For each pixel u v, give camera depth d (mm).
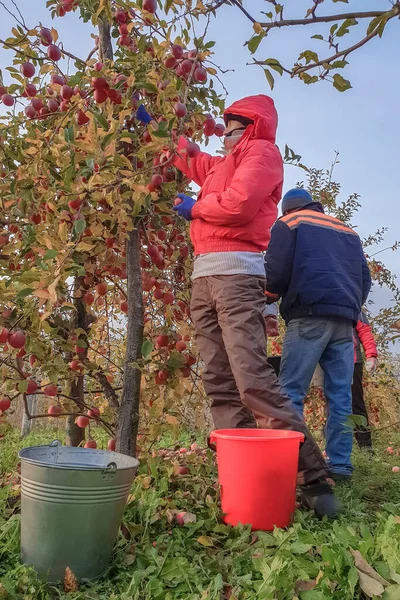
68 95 2777
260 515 2217
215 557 1946
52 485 1790
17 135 3078
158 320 3275
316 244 3109
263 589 1603
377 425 5859
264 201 2600
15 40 3008
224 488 2311
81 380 3139
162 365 2738
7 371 2639
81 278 3102
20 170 2934
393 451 4348
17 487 2590
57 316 2877
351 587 1581
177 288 3324
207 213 2523
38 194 2930
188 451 3771
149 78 2750
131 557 1945
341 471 3154
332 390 3236
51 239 2307
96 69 2705
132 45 3088
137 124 2955
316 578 1686
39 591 1691
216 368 2697
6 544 1967
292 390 3084
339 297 3053
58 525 1792
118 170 2520
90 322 3184
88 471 1787
